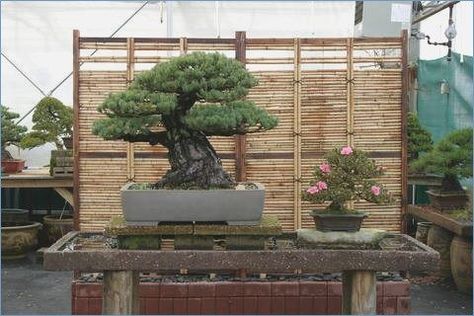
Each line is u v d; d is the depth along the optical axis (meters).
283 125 4.62
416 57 8.02
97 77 4.56
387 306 4.54
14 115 7.11
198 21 7.87
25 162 7.89
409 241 3.27
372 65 5.86
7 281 6.20
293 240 3.27
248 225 2.93
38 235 7.64
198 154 3.08
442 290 5.86
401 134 4.61
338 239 2.99
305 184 4.62
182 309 4.58
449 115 6.99
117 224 2.96
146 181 4.62
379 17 6.93
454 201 6.10
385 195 3.13
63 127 6.60
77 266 2.85
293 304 4.60
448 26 7.11
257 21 7.88
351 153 3.18
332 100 4.61
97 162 4.62
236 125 2.97
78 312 4.52
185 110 3.08
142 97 2.90
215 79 2.91
